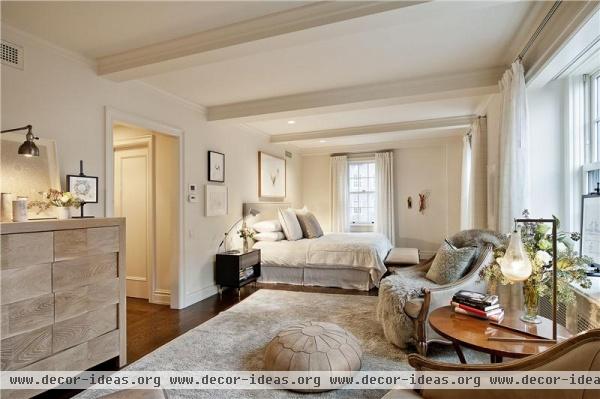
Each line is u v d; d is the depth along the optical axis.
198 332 3.08
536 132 2.61
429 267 3.35
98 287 2.29
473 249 2.75
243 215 5.32
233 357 2.56
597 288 1.92
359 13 2.05
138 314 3.67
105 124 2.97
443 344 2.59
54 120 2.55
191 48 2.53
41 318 1.94
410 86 3.44
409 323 2.58
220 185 4.72
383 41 2.58
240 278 4.48
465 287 2.54
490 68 3.12
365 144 7.22
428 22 2.30
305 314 3.56
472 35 2.49
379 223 7.04
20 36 2.34
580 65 2.26
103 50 2.71
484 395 1.20
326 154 7.72
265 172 6.04
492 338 1.58
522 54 2.58
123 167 4.49
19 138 2.30
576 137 2.46
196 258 4.19
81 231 2.18
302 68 3.12
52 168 2.48
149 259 4.26
